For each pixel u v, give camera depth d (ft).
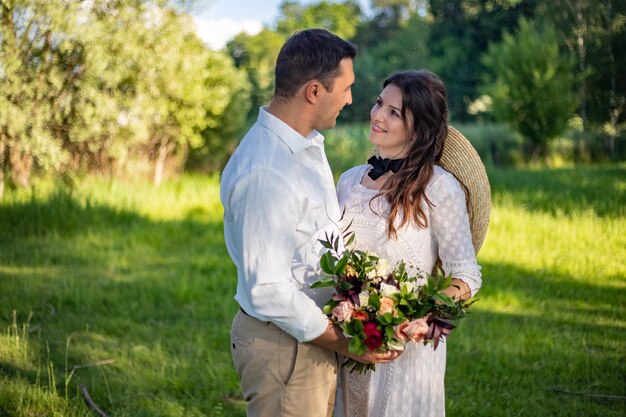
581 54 72.69
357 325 7.55
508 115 70.49
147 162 42.93
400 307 7.81
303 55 7.69
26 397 12.89
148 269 23.44
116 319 18.11
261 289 7.41
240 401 13.65
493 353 15.93
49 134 35.76
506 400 13.61
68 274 22.40
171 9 40.11
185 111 42.37
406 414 9.05
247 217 7.47
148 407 13.08
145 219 31.17
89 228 28.68
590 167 61.57
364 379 9.23
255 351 7.94
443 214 8.66
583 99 72.49
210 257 25.02
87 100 36.99
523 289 21.39
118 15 37.99
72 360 15.28
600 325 18.33
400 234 8.77
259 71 158.71
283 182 7.52
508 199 36.68
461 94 139.54
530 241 27.48
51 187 34.78
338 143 66.03
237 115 49.32
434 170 8.82
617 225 29.63
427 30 153.07
